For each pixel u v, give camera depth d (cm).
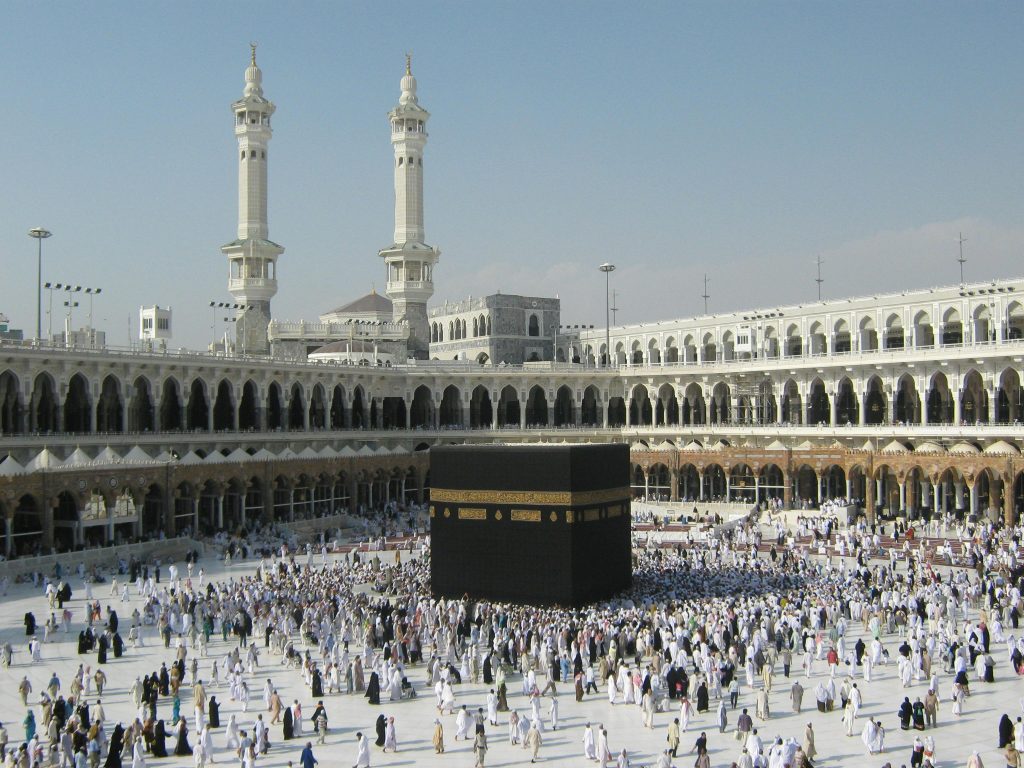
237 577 6744
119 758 3309
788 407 11469
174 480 7981
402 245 13638
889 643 4900
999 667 4500
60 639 5050
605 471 6022
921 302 10238
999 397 10019
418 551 7931
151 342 9475
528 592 5897
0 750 3284
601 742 3266
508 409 13550
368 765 3328
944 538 7919
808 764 2956
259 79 13162
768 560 7044
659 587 6162
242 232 13200
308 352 13388
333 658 4438
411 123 13638
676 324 13062
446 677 4159
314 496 9594
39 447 7738
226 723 3841
